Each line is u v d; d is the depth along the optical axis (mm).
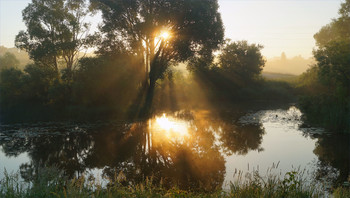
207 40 30531
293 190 6512
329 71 18922
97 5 32438
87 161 11594
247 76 49031
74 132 17609
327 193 7352
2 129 18656
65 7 33375
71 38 33531
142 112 26734
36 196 6188
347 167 10141
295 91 48844
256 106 34312
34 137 16156
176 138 15805
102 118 23953
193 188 8273
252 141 14828
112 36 31031
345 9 29953
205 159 11578
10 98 33719
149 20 27172
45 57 32312
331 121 17625
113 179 9070
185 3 27312
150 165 10914
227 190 7879
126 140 15430
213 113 27391
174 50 30188
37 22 32094
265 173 9438
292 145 13758
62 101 30859
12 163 11312
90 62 29781
